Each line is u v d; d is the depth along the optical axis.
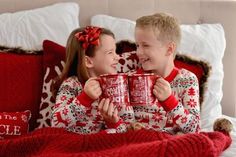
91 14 2.20
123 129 1.58
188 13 2.27
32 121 1.76
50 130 1.50
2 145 1.42
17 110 1.74
